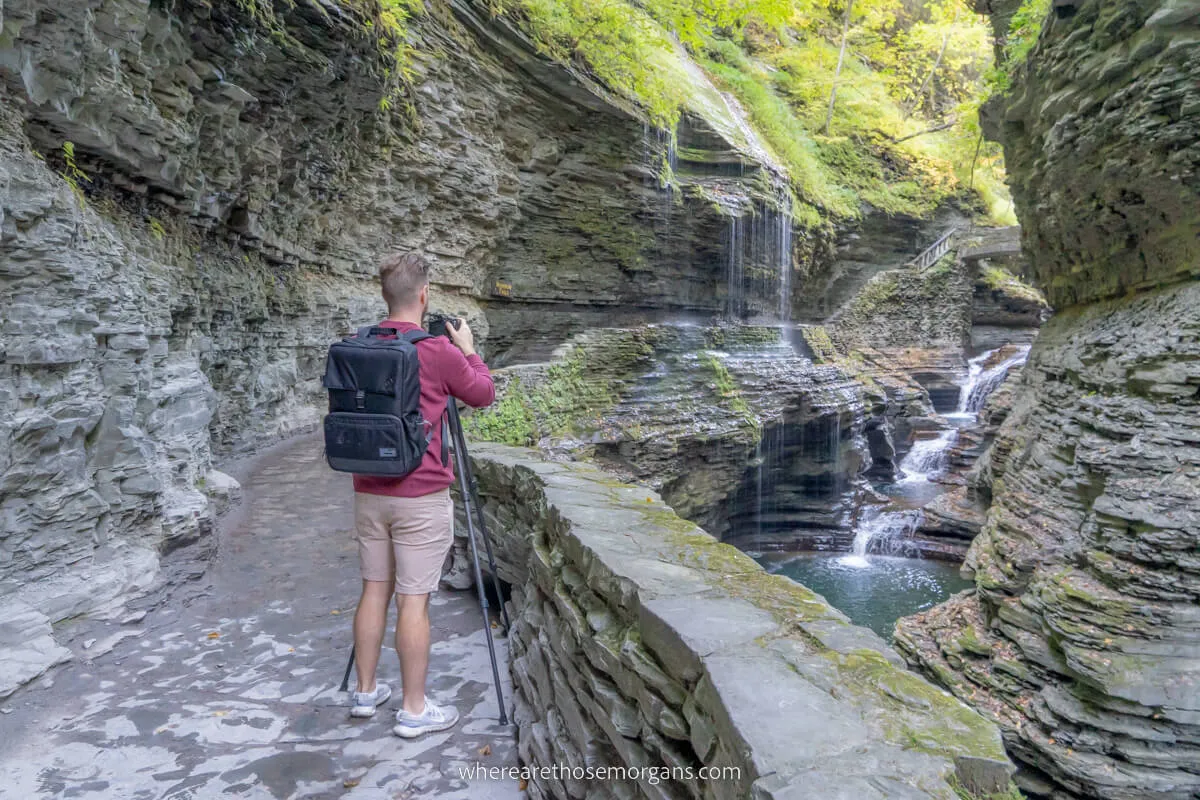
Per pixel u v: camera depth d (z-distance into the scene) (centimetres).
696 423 1847
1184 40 718
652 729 182
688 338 2130
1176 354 784
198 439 607
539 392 1622
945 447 2480
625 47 2025
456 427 306
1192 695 610
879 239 3331
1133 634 658
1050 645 731
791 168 2881
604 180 2148
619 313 2364
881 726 135
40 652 328
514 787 260
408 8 1412
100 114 539
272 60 812
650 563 231
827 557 1909
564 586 271
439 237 1723
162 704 309
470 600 453
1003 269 3388
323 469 887
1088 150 922
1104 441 837
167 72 636
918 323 3098
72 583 378
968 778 124
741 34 3472
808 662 161
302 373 1219
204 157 762
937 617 943
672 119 2283
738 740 132
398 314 281
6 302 352
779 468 2169
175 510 482
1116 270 1045
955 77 3900
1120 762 638
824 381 2303
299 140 991
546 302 2192
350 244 1394
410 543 272
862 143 3397
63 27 451
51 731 284
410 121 1439
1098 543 744
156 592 425
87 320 403
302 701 316
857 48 3912
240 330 940
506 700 325
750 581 217
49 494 373
